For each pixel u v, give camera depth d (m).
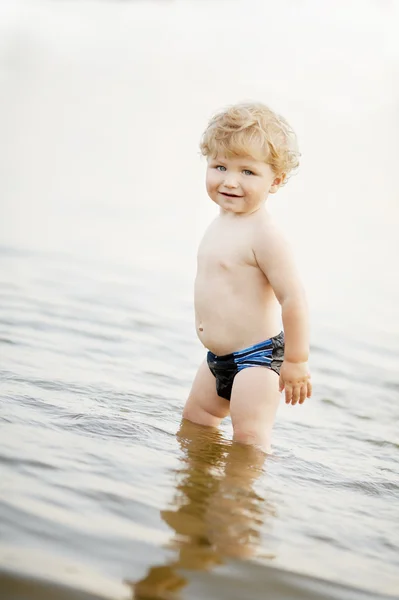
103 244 9.73
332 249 11.15
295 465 3.90
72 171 15.00
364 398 5.40
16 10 31.03
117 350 5.57
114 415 4.11
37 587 2.24
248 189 4.23
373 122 21.64
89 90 23.41
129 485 3.14
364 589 2.64
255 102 4.40
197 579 2.48
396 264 10.53
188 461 3.61
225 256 4.27
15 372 4.60
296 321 4.13
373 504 3.53
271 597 2.46
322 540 3.01
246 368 4.18
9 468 3.07
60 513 2.73
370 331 7.32
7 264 7.97
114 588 2.32
